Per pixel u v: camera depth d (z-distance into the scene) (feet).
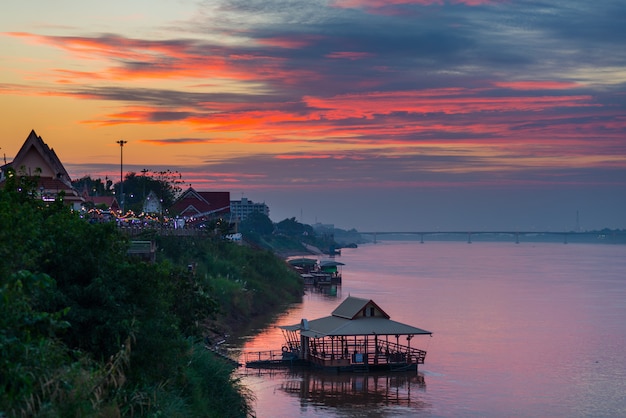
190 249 377.50
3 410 77.10
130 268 113.29
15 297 81.92
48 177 230.27
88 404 88.63
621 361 277.64
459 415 202.18
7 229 84.33
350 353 277.23
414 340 322.75
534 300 503.20
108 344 104.47
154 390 110.32
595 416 202.39
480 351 296.51
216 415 140.36
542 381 243.19
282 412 202.80
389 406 210.38
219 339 293.43
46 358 84.74
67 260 107.55
